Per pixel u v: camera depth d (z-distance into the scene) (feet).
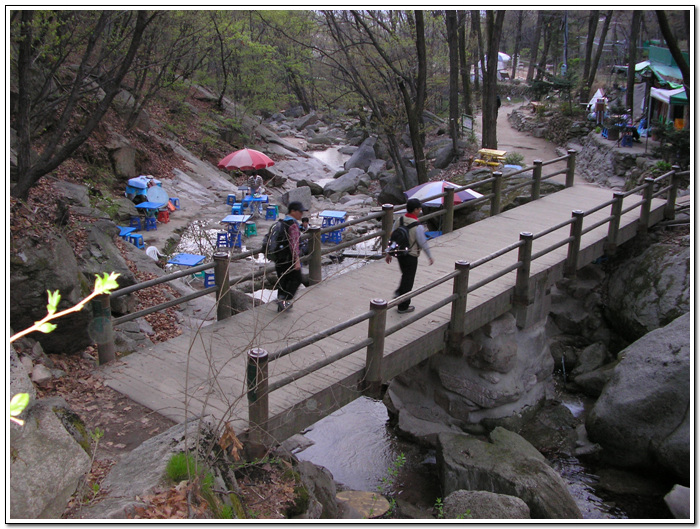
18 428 13.32
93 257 32.35
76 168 57.41
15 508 12.07
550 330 37.52
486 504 21.15
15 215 21.15
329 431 30.58
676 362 26.53
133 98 79.30
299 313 25.31
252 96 108.06
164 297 35.68
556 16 131.75
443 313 25.58
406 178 71.36
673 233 39.73
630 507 24.58
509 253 32.86
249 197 65.31
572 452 28.45
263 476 17.31
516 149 79.56
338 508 20.76
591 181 62.75
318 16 68.28
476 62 118.11
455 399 29.91
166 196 57.00
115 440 16.70
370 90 71.51
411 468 27.66
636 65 81.51
